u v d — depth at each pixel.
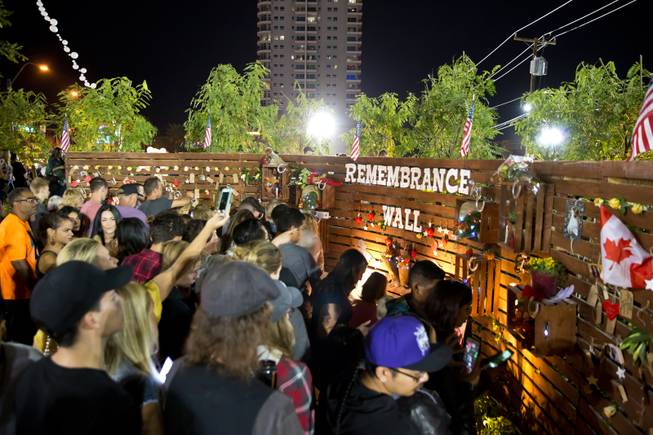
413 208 8.79
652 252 3.14
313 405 2.87
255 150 15.31
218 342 2.08
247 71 15.54
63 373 1.98
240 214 5.39
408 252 8.84
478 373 3.55
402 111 15.24
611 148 10.85
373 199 9.83
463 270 6.44
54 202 8.24
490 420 5.42
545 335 4.19
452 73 14.12
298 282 4.64
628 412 3.42
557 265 4.46
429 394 2.65
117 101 15.52
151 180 7.83
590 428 4.03
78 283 2.02
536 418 5.15
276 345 2.68
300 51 148.62
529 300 4.50
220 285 2.12
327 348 3.60
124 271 2.18
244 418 1.98
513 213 5.15
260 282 2.16
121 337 2.38
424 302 3.91
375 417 2.44
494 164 6.71
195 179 12.47
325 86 149.00
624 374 3.48
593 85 11.21
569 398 4.41
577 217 4.21
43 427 1.94
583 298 4.18
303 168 10.82
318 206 10.46
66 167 12.65
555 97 11.85
